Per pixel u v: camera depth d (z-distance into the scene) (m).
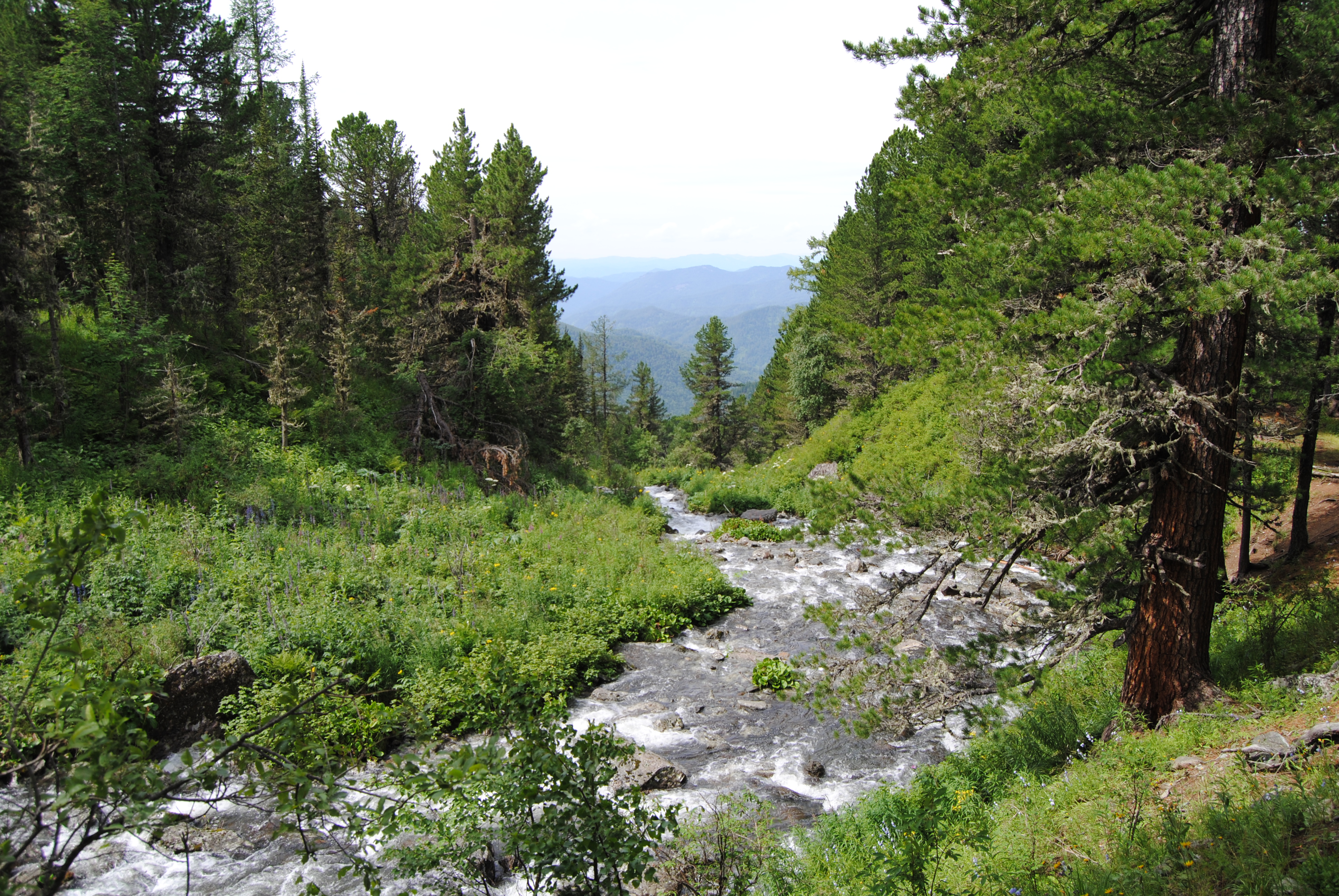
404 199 40.81
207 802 2.91
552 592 15.85
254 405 24.83
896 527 8.82
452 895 6.09
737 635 15.81
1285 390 11.09
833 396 43.34
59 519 14.34
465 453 27.33
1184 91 8.55
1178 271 6.92
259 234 26.38
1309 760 6.12
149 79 25.20
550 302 35.91
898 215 32.47
